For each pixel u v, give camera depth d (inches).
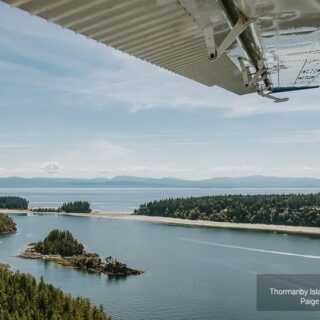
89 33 282.0
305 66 456.8
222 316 3747.5
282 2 251.9
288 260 5900.6
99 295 4448.8
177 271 5354.3
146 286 4734.3
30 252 6855.3
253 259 6013.8
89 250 7003.0
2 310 3388.3
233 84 571.8
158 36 315.3
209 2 246.7
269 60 427.2
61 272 5556.1
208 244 7480.3
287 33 331.3
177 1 256.5
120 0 238.5
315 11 275.4
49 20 251.0
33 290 3762.3
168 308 3959.2
